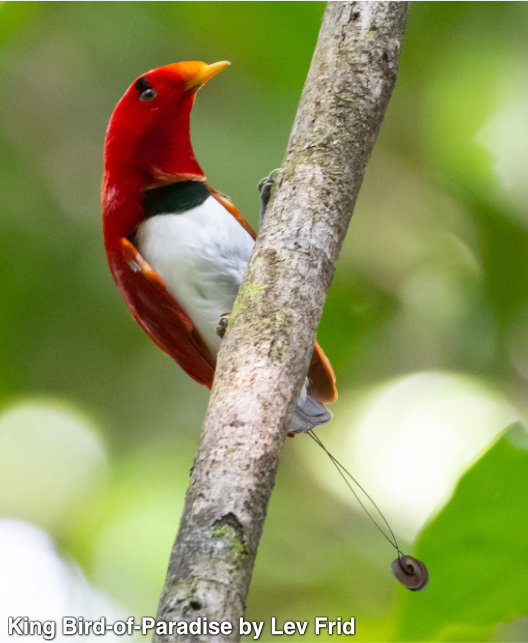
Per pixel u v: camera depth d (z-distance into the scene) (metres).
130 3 10.98
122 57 11.36
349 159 4.73
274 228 4.55
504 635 8.59
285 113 10.55
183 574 3.42
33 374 12.14
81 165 11.88
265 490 3.72
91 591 11.33
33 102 11.81
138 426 12.45
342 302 11.43
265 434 3.86
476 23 10.59
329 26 5.07
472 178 10.82
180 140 6.86
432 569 4.37
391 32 5.02
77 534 11.89
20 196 11.64
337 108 4.82
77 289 11.66
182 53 11.12
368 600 10.97
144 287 6.48
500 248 11.06
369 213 11.61
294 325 4.25
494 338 11.36
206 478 3.71
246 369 4.08
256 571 11.19
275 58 8.90
